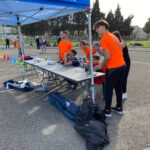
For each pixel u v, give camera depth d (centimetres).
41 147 212
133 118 286
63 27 5078
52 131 248
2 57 1077
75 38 4503
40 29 5003
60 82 470
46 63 455
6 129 255
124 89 371
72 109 284
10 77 570
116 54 253
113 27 5400
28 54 1310
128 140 225
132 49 1917
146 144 216
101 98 374
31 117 292
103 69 334
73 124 269
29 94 406
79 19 5300
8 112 312
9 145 217
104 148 208
